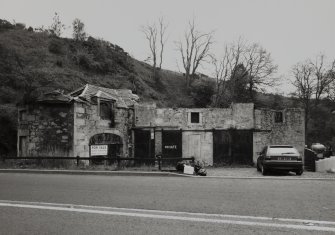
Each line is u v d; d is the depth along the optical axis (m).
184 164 16.77
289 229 6.32
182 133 30.22
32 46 51.06
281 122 30.08
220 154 29.88
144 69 68.81
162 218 7.18
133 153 30.27
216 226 6.55
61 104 23.22
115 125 27.48
